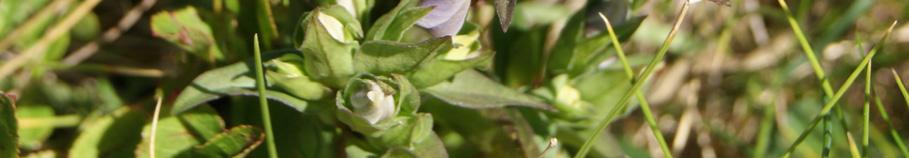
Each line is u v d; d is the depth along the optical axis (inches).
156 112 6.8
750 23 10.9
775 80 10.4
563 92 7.9
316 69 6.4
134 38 9.6
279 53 6.8
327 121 7.0
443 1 6.4
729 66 10.9
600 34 7.5
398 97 6.4
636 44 10.3
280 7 7.5
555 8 9.1
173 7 8.0
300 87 6.5
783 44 10.8
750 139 10.5
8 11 8.6
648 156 9.2
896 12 10.8
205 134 7.3
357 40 6.6
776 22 10.9
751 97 10.6
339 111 6.5
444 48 6.2
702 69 10.6
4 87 8.4
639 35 10.3
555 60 7.8
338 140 7.2
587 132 8.1
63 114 8.5
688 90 10.4
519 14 8.3
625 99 6.9
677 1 10.4
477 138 7.6
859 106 10.8
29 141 7.9
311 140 7.3
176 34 7.6
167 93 7.8
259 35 7.6
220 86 6.5
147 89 9.2
